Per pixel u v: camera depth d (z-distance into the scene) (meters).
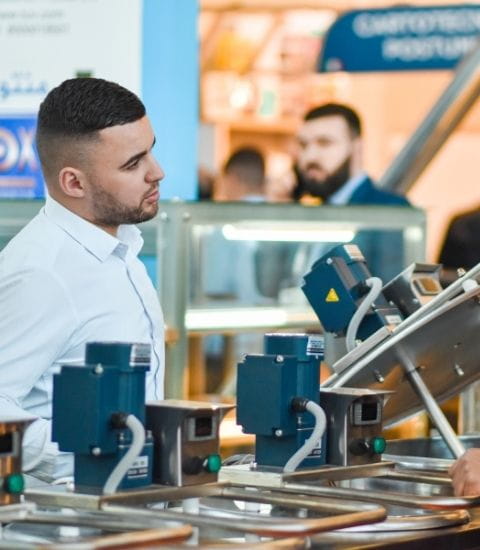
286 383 3.45
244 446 6.04
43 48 6.15
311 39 10.51
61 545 2.55
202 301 5.94
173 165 6.27
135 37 6.05
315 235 6.28
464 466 3.61
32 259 4.02
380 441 3.69
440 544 3.18
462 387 4.48
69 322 4.02
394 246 6.57
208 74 10.41
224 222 5.89
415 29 8.91
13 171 6.22
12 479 2.90
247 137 10.45
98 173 4.07
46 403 4.05
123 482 3.08
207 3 10.45
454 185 10.52
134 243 4.38
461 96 10.08
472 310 3.78
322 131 9.95
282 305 6.29
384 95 10.68
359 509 3.06
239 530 2.86
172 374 5.77
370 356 3.85
